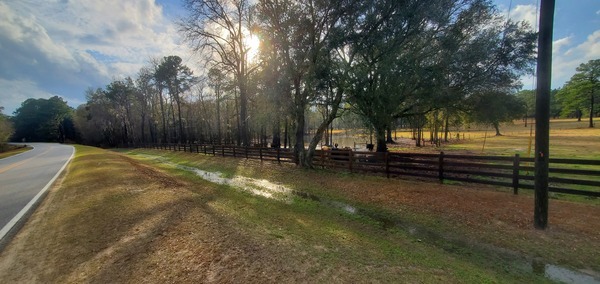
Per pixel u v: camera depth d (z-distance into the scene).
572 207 6.60
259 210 7.11
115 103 52.34
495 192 8.05
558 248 4.82
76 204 6.62
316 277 3.44
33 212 6.31
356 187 9.70
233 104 43.59
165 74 37.81
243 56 21.75
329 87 12.08
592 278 3.98
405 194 8.41
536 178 5.55
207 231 4.82
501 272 4.15
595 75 44.31
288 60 12.57
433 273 3.84
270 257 3.93
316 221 6.38
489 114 14.40
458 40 12.49
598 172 6.42
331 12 11.45
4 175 12.79
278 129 24.00
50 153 27.19
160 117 52.78
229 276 3.40
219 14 21.36
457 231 5.76
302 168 13.67
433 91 12.10
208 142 49.19
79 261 3.80
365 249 4.63
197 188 9.94
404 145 32.28
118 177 9.88
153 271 3.50
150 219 5.40
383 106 11.82
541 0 5.35
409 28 11.25
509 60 12.66
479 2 12.45
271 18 12.59
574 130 41.53
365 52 12.13
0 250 4.29
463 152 20.86
